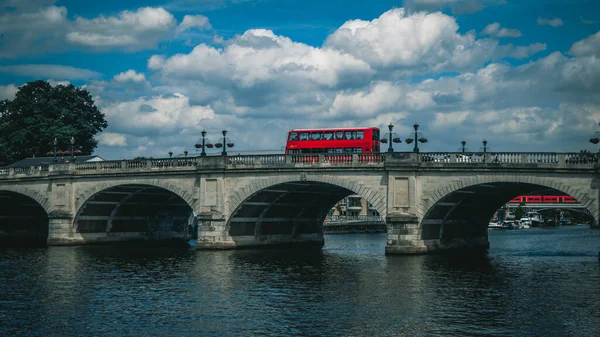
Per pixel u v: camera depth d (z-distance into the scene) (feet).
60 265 210.79
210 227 250.37
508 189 240.73
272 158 240.73
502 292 155.63
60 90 420.36
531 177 204.95
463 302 143.64
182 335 118.21
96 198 282.15
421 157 222.48
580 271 193.77
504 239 388.98
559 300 145.59
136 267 204.54
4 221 333.01
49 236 285.43
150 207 311.27
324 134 257.96
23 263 216.54
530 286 164.25
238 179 245.86
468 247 270.67
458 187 215.51
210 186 249.96
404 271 191.21
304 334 118.01
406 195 222.07
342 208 606.96
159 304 143.64
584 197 197.88
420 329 120.67
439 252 244.01
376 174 226.38
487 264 212.23
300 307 139.64
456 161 217.15
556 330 119.34
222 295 153.79
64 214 280.72
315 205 294.46
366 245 327.47
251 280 176.04
